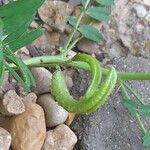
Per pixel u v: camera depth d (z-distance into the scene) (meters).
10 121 0.13
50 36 0.15
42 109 0.13
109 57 0.15
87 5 0.15
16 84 0.14
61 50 0.14
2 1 0.14
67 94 0.12
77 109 0.11
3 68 0.10
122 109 0.14
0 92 0.13
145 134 0.13
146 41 0.16
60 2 0.15
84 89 0.14
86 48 0.15
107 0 0.15
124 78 0.13
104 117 0.14
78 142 0.13
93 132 0.14
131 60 0.15
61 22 0.15
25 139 0.13
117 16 0.16
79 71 0.15
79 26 0.15
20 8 0.10
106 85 0.10
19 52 0.14
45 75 0.14
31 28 0.15
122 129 0.14
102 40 0.15
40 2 0.10
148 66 0.15
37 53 0.15
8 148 0.12
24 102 0.13
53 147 0.13
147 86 0.15
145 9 0.16
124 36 0.16
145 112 0.13
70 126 0.14
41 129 0.13
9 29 0.11
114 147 0.14
